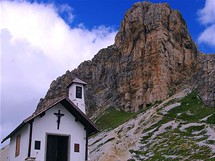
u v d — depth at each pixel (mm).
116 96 182750
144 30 182750
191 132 108562
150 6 188375
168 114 130000
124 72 183125
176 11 185750
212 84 138750
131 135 119562
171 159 89438
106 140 123125
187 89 157875
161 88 163000
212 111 124125
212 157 82938
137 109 165875
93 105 193500
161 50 171125
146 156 98938
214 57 171375
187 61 176750
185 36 182750
